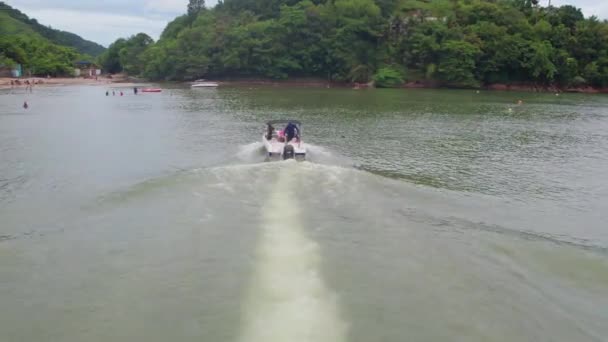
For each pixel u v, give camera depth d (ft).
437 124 126.00
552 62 298.56
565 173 72.38
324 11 346.54
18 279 33.88
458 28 312.91
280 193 51.42
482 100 211.20
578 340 26.48
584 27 316.40
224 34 361.10
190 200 49.29
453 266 35.06
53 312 29.32
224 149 86.48
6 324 28.14
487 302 29.96
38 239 41.55
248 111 155.43
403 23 329.72
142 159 77.92
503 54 295.48
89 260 36.60
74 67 440.45
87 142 94.53
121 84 341.00
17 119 130.52
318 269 33.65
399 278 32.68
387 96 230.89
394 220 44.98
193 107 169.48
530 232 45.96
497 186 64.23
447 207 52.34
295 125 84.23
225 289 31.04
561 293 32.17
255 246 37.70
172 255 36.45
